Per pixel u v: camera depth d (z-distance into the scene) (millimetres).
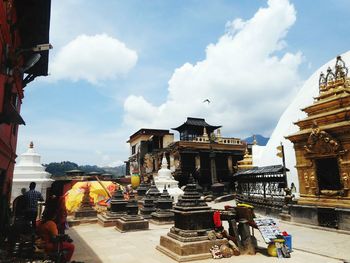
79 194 23875
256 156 34625
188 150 41062
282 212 17109
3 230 9344
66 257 8031
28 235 8984
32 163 22984
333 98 15094
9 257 7246
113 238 13305
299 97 28719
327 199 14461
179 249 9266
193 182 10906
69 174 33250
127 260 9352
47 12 10203
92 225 17969
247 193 23594
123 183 45781
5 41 8102
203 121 49469
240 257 9414
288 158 24672
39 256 7441
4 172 10602
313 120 15867
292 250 10242
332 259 9070
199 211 10172
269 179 19875
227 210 11180
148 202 20734
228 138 45469
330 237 12258
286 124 28234
